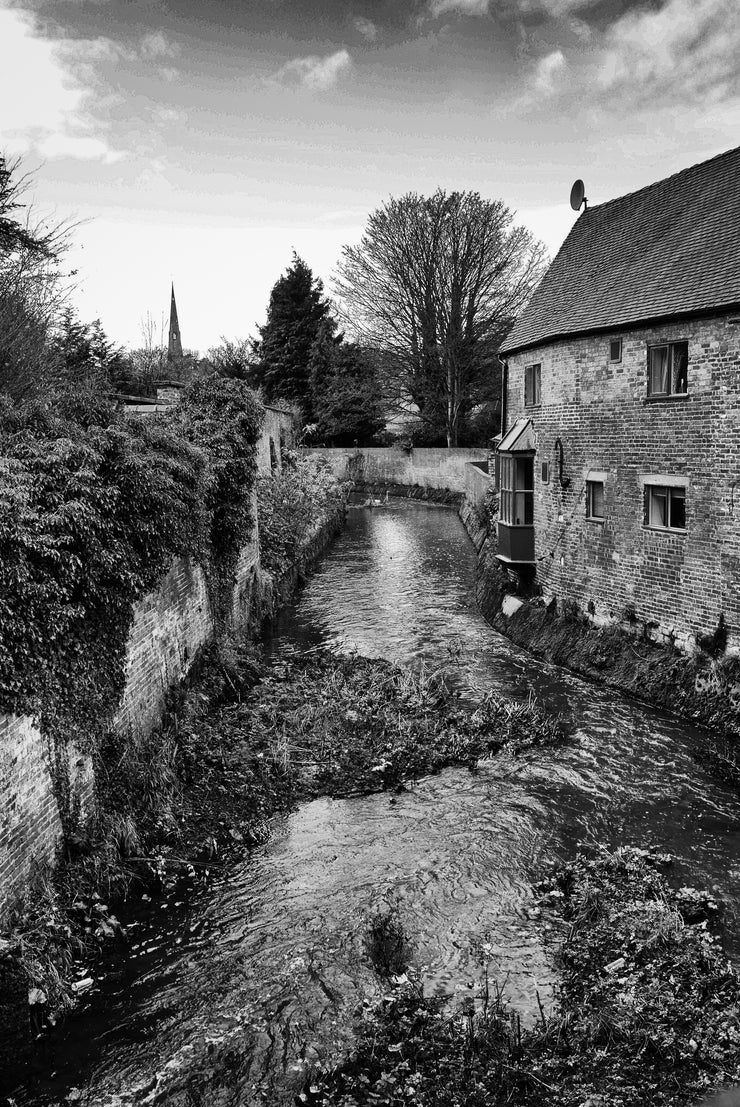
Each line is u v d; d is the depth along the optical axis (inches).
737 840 376.8
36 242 502.9
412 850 368.8
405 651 682.8
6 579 277.9
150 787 380.8
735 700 503.8
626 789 430.0
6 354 481.4
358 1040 250.7
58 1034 250.7
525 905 327.3
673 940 297.1
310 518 1134.4
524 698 567.8
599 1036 253.0
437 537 1347.2
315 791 425.1
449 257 1734.7
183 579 493.7
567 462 693.9
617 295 639.8
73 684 323.3
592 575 666.2
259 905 322.3
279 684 575.8
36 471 335.9
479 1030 252.1
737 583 512.7
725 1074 238.2
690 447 543.8
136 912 315.6
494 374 1852.9
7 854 268.1
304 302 2182.6
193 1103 227.6
